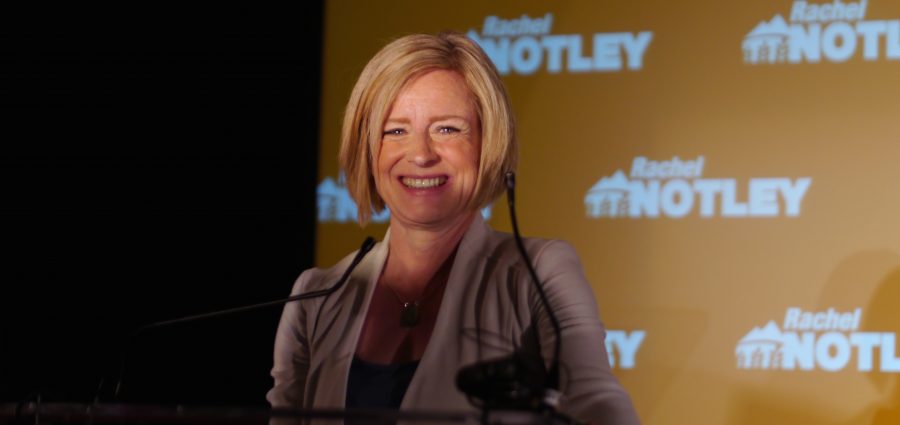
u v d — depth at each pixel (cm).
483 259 315
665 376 545
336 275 336
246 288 586
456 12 572
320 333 324
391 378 300
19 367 590
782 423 533
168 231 591
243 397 584
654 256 550
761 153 542
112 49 596
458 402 290
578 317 297
